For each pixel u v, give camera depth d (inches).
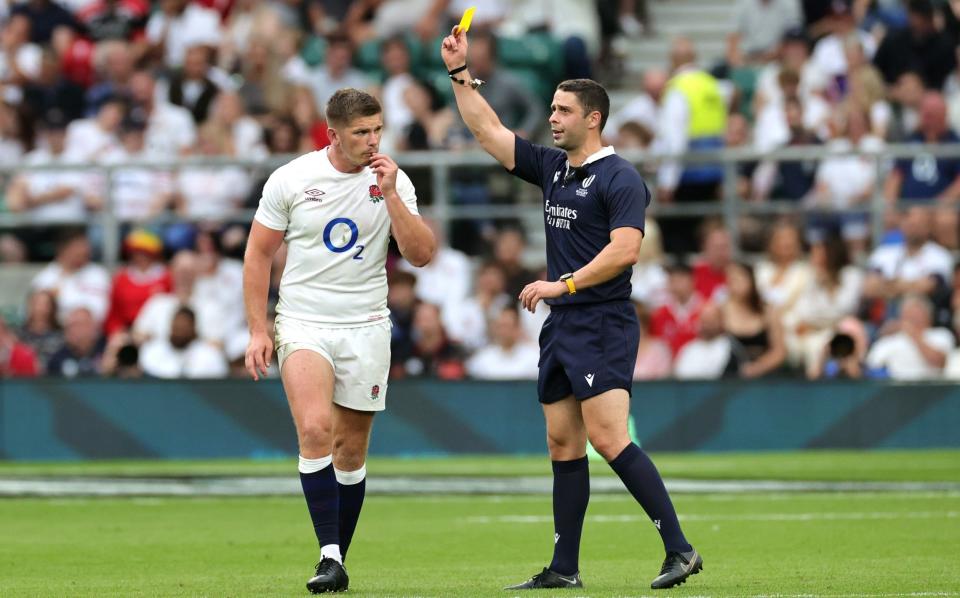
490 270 2103.8
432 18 2613.2
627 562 1086.4
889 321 2084.2
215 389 2027.6
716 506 1488.7
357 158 908.6
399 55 2495.1
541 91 2581.2
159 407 2022.6
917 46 2539.4
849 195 2144.4
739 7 2805.1
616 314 905.5
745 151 2151.8
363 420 942.4
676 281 2066.9
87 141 2439.7
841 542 1195.9
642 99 2488.9
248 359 919.7
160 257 2167.8
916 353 2063.2
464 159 2159.2
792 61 2463.1
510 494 1626.5
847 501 1526.8
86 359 2117.4
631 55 2883.9
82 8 2829.7
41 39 2701.8
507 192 2166.6
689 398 2027.6
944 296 2085.4
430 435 2020.2
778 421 2030.0
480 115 956.0
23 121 2588.6
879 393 2034.9
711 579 947.3
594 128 919.7
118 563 1097.4
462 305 2112.5
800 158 2144.4
